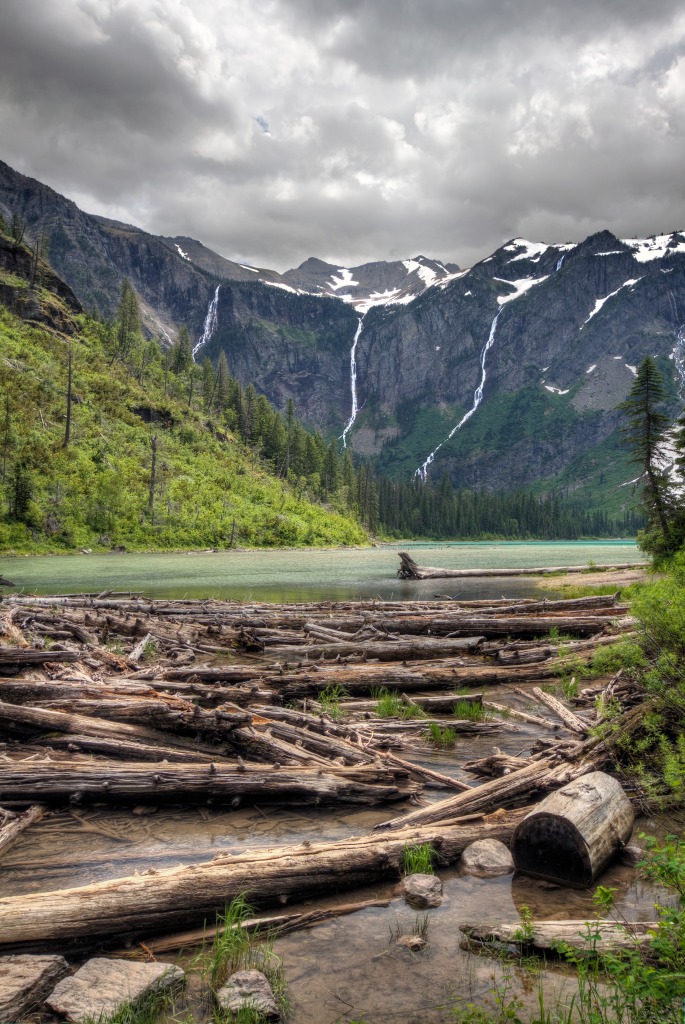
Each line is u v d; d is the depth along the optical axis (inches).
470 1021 151.0
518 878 233.0
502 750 378.6
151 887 202.8
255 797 302.5
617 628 672.4
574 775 289.6
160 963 180.4
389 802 305.4
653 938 160.4
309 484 5492.1
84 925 190.4
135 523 3068.4
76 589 1337.4
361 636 667.4
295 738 350.6
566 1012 154.8
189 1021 158.7
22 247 5359.3
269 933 197.6
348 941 193.3
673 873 176.2
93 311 6697.8
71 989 165.6
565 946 168.7
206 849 259.3
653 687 323.0
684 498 1359.5
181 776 299.6
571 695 488.7
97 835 274.1
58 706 363.9
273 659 618.8
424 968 178.1
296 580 1660.9
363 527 6077.8
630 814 258.7
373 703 471.2
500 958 182.7
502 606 936.3
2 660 416.5
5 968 171.9
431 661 581.6
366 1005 162.1
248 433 5826.8
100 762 316.2
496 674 538.9
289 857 224.1
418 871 232.8
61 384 3969.0
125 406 4325.8
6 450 2834.6
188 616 820.0
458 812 271.4
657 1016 140.7
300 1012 159.8
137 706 356.5
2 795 295.0
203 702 398.3
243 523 3644.2
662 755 304.7
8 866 245.4
